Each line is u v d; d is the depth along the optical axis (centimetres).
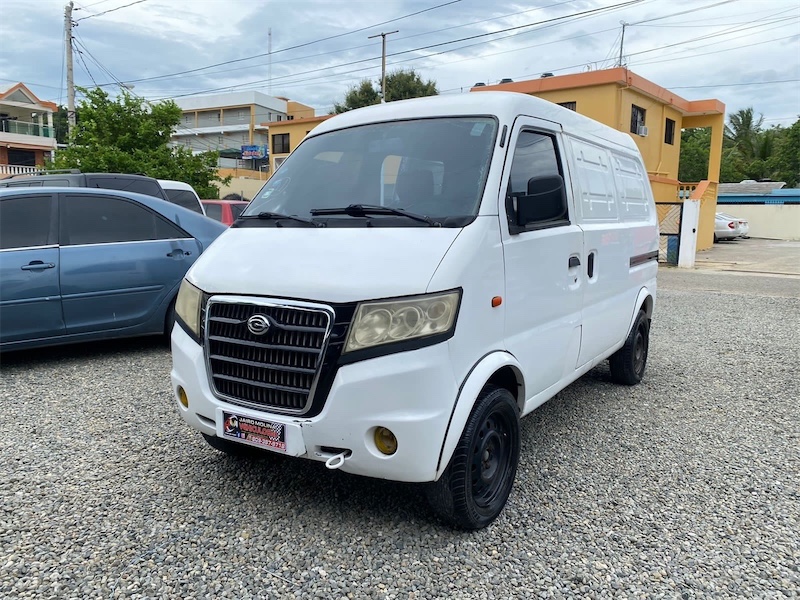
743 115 5962
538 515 350
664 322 965
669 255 1884
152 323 666
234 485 376
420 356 289
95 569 290
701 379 641
